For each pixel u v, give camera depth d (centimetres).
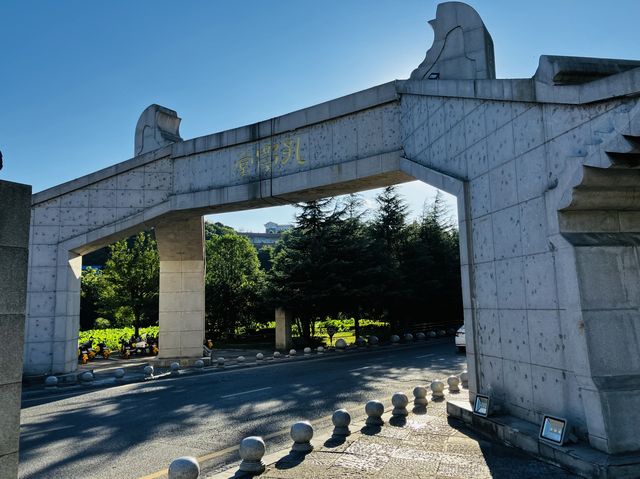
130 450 823
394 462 663
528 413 739
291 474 627
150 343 3086
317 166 1435
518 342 764
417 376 1548
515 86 756
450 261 3609
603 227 654
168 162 1814
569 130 650
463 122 942
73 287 1828
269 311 3716
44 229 1795
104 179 1833
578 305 609
